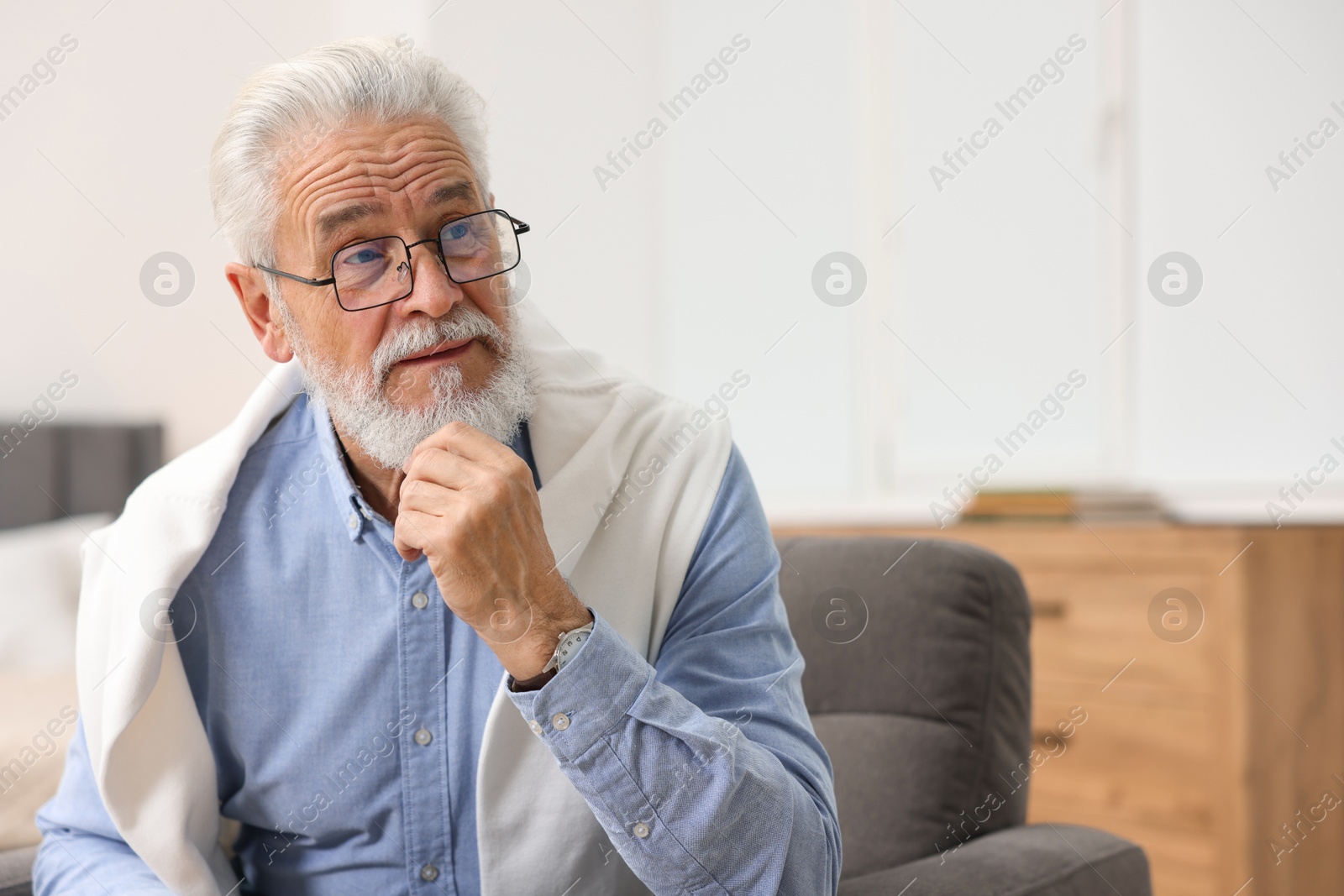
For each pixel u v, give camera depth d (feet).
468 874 3.05
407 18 7.34
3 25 6.52
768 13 9.19
